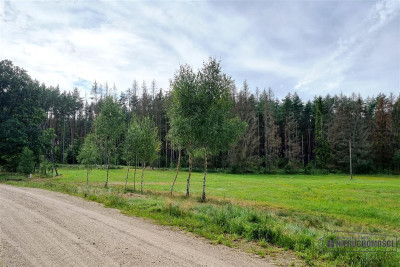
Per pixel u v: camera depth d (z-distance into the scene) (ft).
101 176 156.35
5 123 129.90
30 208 40.55
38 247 22.61
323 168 254.68
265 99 262.06
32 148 143.64
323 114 295.07
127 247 23.20
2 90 142.00
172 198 64.08
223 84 73.97
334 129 261.24
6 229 27.94
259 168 243.81
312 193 88.58
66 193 63.36
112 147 101.14
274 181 145.79
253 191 94.38
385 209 59.62
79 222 32.17
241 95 251.60
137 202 48.80
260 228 28.78
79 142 284.82
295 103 312.91
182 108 73.36
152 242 25.03
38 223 31.01
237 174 222.07
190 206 46.93
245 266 19.90
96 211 40.42
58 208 41.52
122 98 299.58
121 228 29.99
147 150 87.04
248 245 25.67
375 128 253.24
